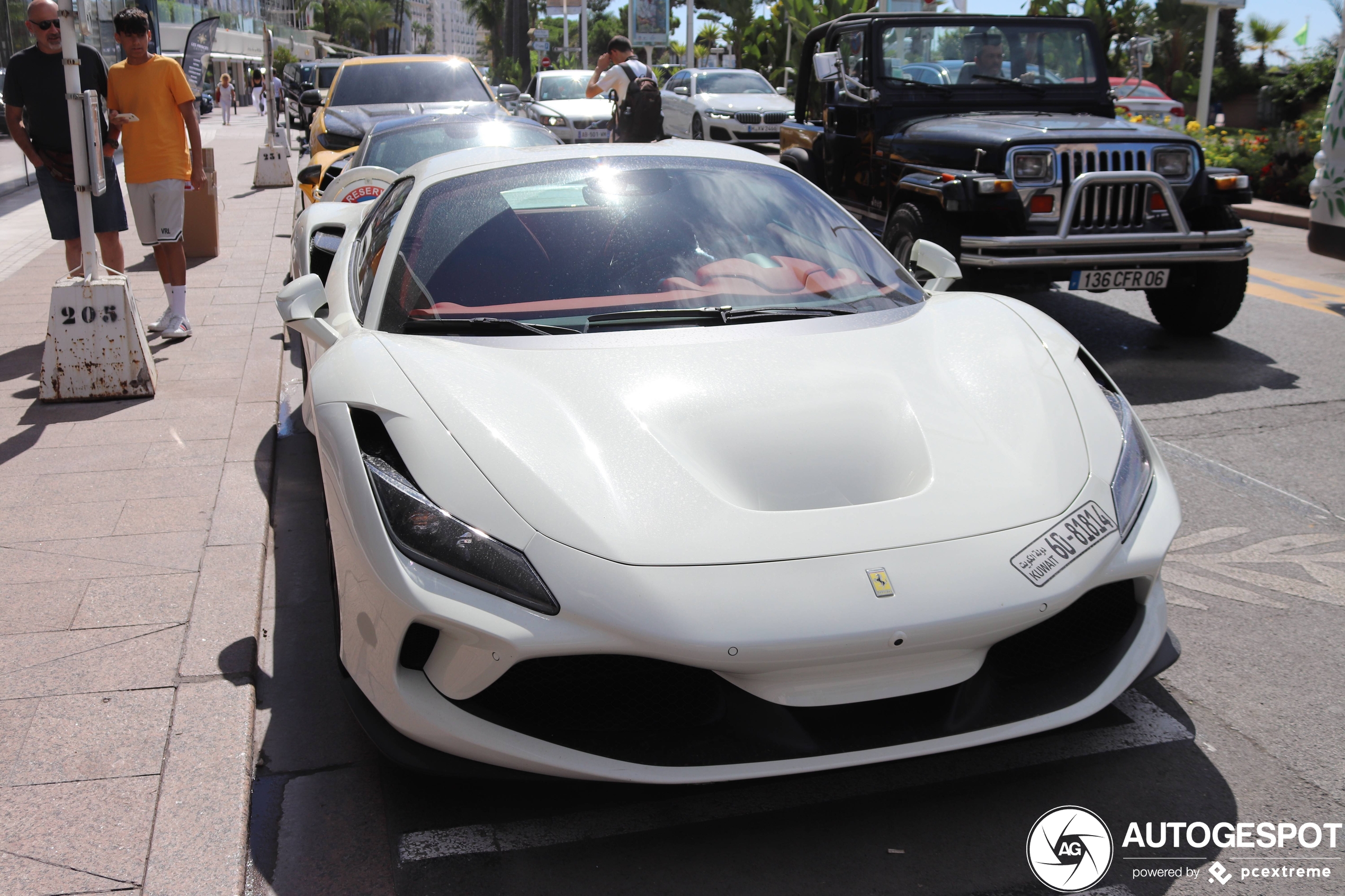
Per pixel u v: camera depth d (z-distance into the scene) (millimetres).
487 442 2184
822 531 2055
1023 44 7125
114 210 6023
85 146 5000
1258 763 2377
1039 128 5895
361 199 6680
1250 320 6789
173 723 2506
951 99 6965
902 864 2082
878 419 2336
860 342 2660
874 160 6918
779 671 1947
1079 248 5590
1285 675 2740
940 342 2707
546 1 48781
